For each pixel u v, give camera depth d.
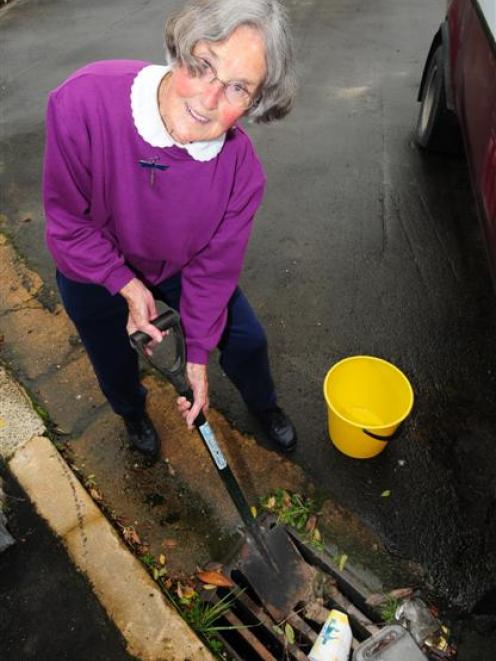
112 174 1.40
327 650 1.87
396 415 2.36
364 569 2.14
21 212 3.63
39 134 4.29
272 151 4.05
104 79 1.33
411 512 2.29
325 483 2.37
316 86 4.71
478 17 2.80
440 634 2.00
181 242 1.57
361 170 3.88
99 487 2.37
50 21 6.00
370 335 2.92
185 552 2.19
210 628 1.99
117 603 2.00
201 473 2.40
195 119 1.27
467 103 2.88
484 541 2.21
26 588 2.04
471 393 2.68
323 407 2.63
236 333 1.97
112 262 1.56
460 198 3.65
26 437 2.42
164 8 6.09
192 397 1.69
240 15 1.11
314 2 6.12
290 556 2.14
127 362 2.01
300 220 3.53
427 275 3.20
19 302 3.08
